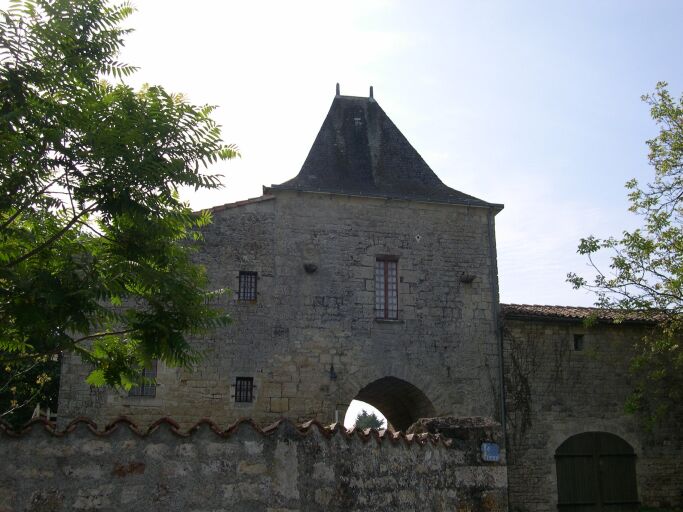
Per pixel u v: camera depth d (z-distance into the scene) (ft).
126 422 25.43
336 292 64.59
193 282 31.27
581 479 65.67
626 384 69.00
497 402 65.51
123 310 56.03
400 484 29.91
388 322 65.10
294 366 61.93
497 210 70.69
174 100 28.48
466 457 33.12
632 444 67.77
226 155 29.04
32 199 26.91
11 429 24.08
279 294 63.21
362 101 79.30
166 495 25.08
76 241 30.86
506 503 33.14
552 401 66.85
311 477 27.25
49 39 26.53
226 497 25.76
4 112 25.55
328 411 61.62
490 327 67.46
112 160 26.53
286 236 64.75
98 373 33.35
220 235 63.05
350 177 71.46
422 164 75.92
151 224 28.30
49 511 23.65
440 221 69.15
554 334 68.74
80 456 24.45
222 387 59.98
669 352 70.49
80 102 27.04
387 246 67.05
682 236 61.57
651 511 65.67
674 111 63.26
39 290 25.68
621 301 62.85
